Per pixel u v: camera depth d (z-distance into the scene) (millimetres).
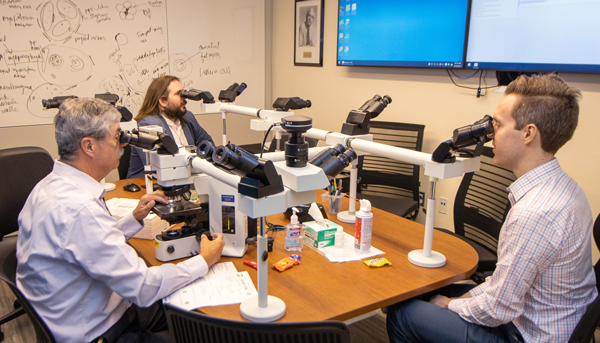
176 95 2836
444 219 3115
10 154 2076
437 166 1354
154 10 3492
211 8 3797
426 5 2848
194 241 1511
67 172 1268
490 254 2025
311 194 1105
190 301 1223
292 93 4168
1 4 2869
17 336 2156
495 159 1328
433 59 2889
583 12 2193
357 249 1575
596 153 2324
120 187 2354
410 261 1510
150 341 1353
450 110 2920
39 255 1179
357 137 1746
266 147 3746
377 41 3197
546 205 1158
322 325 920
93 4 3203
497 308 1214
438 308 1388
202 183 1522
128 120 2146
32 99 3119
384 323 2314
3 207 2002
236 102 4164
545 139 1196
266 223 1813
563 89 1180
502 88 2604
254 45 4164
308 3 3748
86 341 1245
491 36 2574
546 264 1163
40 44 3062
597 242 1476
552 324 1216
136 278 1189
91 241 1159
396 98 3238
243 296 1254
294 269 1441
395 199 2799
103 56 3334
